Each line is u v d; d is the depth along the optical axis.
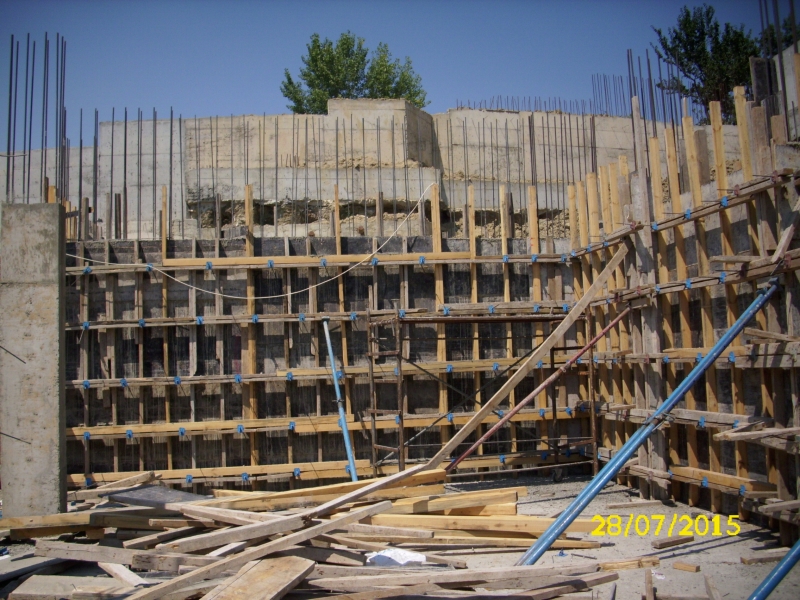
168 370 13.31
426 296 13.88
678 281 10.48
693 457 10.55
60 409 10.26
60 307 10.36
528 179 21.77
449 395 13.70
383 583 6.93
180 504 9.38
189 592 6.71
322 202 19.09
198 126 20.70
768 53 11.45
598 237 13.02
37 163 21.78
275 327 13.52
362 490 9.38
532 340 14.00
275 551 7.46
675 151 10.81
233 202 18.94
